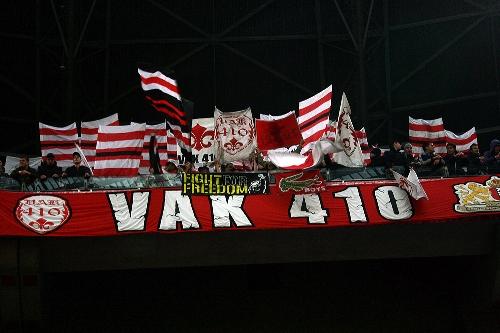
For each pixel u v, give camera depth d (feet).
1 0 94.48
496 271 65.41
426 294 75.15
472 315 71.05
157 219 59.93
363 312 74.28
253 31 100.73
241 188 60.70
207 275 73.72
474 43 98.48
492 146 65.21
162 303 72.79
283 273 74.49
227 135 65.10
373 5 99.50
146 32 99.66
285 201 61.05
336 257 64.03
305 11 100.63
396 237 64.28
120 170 62.64
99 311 71.77
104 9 98.73
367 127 91.20
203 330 72.54
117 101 99.04
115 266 62.23
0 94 94.89
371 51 99.81
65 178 59.93
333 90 100.07
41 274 62.03
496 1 97.14
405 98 100.37
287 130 61.62
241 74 100.99
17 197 58.85
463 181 62.90
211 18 100.53
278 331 73.05
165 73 63.57
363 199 61.67
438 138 72.95
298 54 101.04
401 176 61.72
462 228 64.64
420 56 99.91
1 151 95.25
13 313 61.87
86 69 98.48
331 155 63.87
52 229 58.80
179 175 60.90
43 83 97.66
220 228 60.08
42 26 97.40
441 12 98.78
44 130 69.56
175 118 62.39
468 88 99.14
